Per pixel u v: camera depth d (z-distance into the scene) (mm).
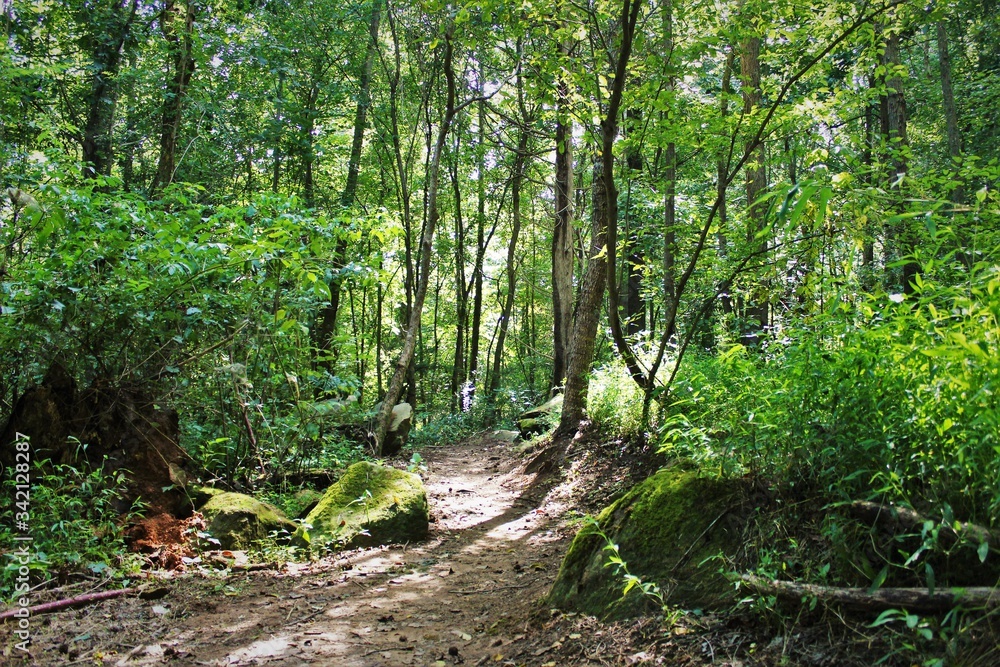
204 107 13945
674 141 7023
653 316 13047
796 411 3234
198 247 6305
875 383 3002
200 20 13961
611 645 3205
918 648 2367
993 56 16844
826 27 6152
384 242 8180
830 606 2662
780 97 5812
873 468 2924
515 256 32156
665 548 3547
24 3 12445
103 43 13516
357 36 19406
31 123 10328
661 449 4254
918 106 19062
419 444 16750
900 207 5215
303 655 3738
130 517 5551
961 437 2576
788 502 3184
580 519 6312
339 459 8984
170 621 4219
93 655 3662
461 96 18359
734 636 2883
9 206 6098
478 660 3531
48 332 5961
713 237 7941
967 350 2656
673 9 6293
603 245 9672
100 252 6152
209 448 7176
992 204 4512
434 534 6590
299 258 6867
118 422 5934
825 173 4777
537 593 4438
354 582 5129
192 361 6832
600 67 6254
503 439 15406
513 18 6371
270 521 6070
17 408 5676
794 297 5957
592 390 9234
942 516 2604
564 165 13641
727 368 4703
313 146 18203
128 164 15383
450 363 38000
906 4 6039
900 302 3301
